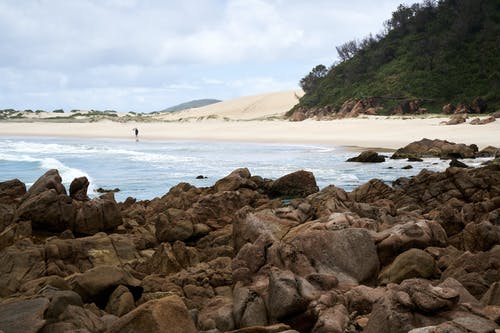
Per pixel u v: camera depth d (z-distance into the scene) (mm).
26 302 7480
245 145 61500
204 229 16234
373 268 10273
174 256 12742
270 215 13703
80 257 13039
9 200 19609
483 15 110438
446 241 12297
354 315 8109
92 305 9086
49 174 19312
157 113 174375
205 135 81625
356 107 96312
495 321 6875
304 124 86312
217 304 9422
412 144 45688
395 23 126000
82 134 94250
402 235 11328
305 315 8031
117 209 17109
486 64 97250
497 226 12883
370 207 15016
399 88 99188
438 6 120250
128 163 41531
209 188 23078
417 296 6953
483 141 52844
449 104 85938
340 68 123938
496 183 19656
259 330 7379
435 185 20375
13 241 14820
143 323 6418
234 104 169750
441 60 102312
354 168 36375
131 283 9922
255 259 10430
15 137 88438
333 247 10336
